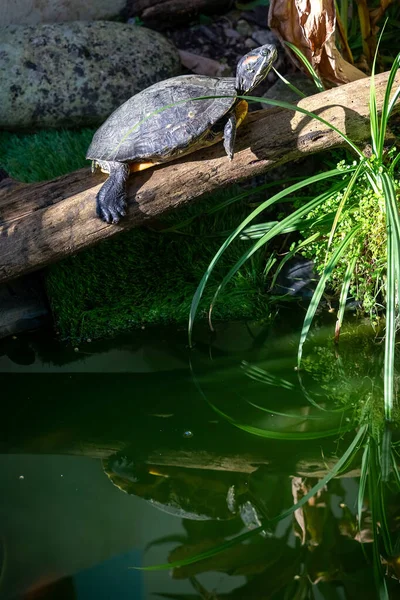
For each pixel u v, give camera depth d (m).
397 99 2.82
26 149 4.05
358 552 2.02
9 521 2.18
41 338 3.28
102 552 2.06
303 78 3.80
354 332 3.08
